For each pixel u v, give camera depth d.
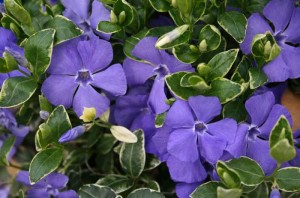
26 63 0.27
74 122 0.30
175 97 0.27
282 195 0.29
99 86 0.28
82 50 0.27
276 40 0.28
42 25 0.29
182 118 0.26
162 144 0.27
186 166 0.27
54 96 0.28
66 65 0.28
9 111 0.30
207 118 0.26
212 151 0.26
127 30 0.28
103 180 0.29
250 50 0.27
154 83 0.28
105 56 0.27
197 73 0.27
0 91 0.29
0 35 0.28
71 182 0.30
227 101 0.26
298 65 0.28
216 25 0.28
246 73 0.27
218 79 0.26
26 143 0.32
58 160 0.27
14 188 0.32
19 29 0.29
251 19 0.27
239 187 0.26
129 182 0.29
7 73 0.28
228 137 0.26
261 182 0.26
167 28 0.28
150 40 0.27
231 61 0.27
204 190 0.26
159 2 0.27
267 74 0.27
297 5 0.29
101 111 0.28
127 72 0.28
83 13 0.29
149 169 0.29
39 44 0.27
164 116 0.27
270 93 0.26
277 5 0.27
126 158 0.29
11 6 0.27
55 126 0.27
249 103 0.26
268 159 0.27
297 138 0.28
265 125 0.26
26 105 0.29
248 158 0.26
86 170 0.31
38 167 0.27
